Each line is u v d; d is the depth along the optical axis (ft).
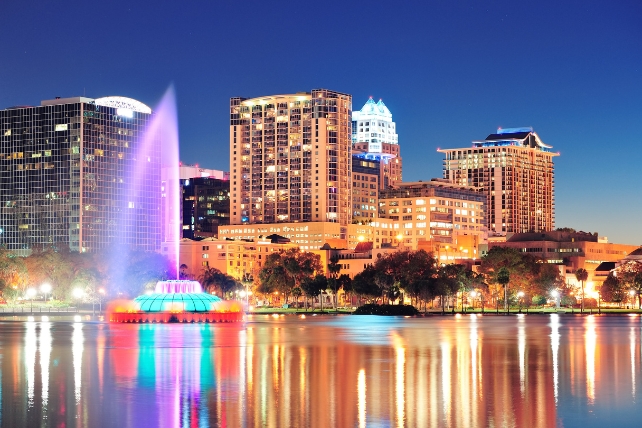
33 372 346.95
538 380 327.06
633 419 249.96
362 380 324.60
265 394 290.35
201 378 328.90
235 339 536.83
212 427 238.48
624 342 513.86
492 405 270.46
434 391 297.94
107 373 343.46
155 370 354.33
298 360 396.16
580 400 280.10
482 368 366.02
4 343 495.82
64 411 259.39
